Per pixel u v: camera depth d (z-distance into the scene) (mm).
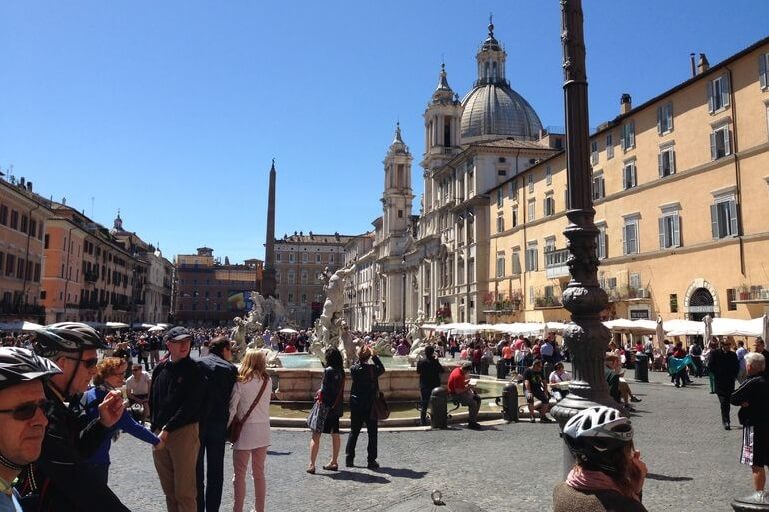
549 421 15758
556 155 51000
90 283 75125
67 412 3773
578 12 6852
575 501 3068
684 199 36906
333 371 9898
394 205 110312
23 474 3176
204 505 6848
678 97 37531
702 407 18625
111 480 9297
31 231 54094
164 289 138500
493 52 94188
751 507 5297
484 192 66250
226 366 7023
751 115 32125
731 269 33219
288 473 9742
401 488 8797
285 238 165875
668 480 9430
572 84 6828
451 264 75188
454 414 15750
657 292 39062
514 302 57094
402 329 93625
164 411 6141
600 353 6332
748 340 32312
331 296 22547
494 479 9367
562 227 50531
